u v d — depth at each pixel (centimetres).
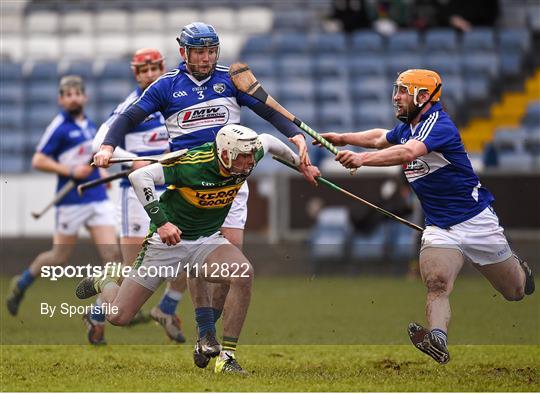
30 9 8175
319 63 7219
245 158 2339
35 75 7194
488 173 5356
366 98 7006
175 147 2648
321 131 6825
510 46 7381
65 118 3881
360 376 2500
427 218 2598
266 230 5381
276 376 2483
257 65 7175
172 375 2483
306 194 5388
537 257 5334
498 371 2608
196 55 2573
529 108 6775
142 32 8000
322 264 5231
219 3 8200
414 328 2375
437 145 2481
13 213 5353
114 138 2539
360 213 5269
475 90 7119
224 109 2641
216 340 2606
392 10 7544
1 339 3209
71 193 3822
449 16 7506
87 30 8012
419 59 7269
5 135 6788
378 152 2481
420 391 2239
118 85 7131
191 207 2416
